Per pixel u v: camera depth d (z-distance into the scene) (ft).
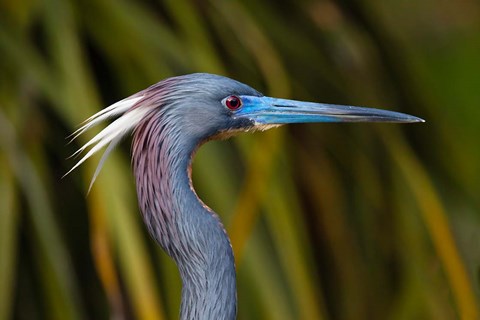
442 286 30.04
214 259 20.30
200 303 20.33
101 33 28.89
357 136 31.32
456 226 32.14
